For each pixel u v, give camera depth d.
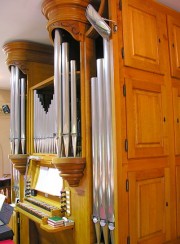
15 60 3.13
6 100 5.71
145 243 1.88
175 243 2.06
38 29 2.76
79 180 2.15
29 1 2.22
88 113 2.12
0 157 5.62
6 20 2.54
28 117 3.17
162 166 2.06
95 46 2.26
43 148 2.83
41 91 3.14
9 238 1.57
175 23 2.30
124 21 1.95
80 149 2.17
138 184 1.90
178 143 2.19
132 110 1.92
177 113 2.21
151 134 2.01
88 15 1.93
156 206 1.98
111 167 1.87
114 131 1.84
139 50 2.01
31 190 3.00
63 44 2.26
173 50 2.25
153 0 2.15
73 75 2.22
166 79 2.17
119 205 1.79
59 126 2.21
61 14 2.18
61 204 2.36
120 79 1.89
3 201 1.92
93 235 2.01
